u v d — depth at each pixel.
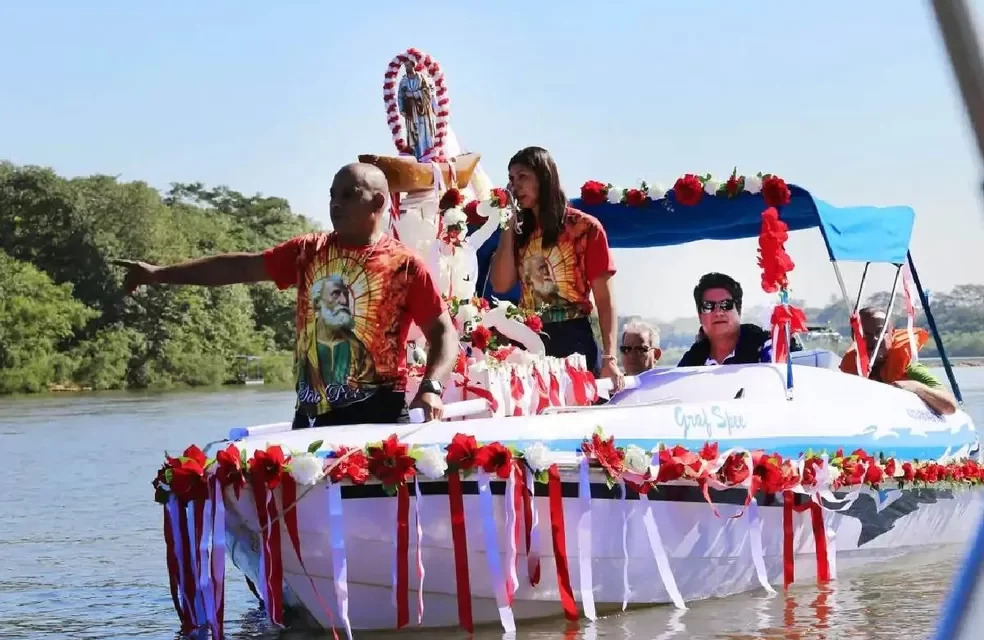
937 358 9.34
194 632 5.37
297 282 5.45
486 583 5.23
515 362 6.33
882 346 8.16
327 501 4.91
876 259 7.73
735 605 5.86
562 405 6.37
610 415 5.64
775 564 6.23
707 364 7.38
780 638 5.16
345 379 5.25
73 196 68.00
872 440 6.82
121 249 68.75
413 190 6.65
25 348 57.56
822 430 6.53
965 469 7.40
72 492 11.59
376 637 5.23
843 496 6.57
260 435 5.38
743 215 8.09
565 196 6.82
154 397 45.38
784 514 6.20
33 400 43.75
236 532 5.21
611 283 6.77
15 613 6.21
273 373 68.00
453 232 6.53
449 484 5.04
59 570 7.46
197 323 65.88
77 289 66.81
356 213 5.24
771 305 6.67
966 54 1.58
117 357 61.00
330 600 5.16
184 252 73.94
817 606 5.83
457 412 5.60
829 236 7.31
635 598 5.66
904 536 7.09
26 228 67.50
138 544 8.44
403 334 5.32
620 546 5.49
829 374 6.89
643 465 5.45
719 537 5.88
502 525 5.16
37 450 17.00
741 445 6.08
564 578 5.28
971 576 1.88
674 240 8.98
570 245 6.80
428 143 7.08
